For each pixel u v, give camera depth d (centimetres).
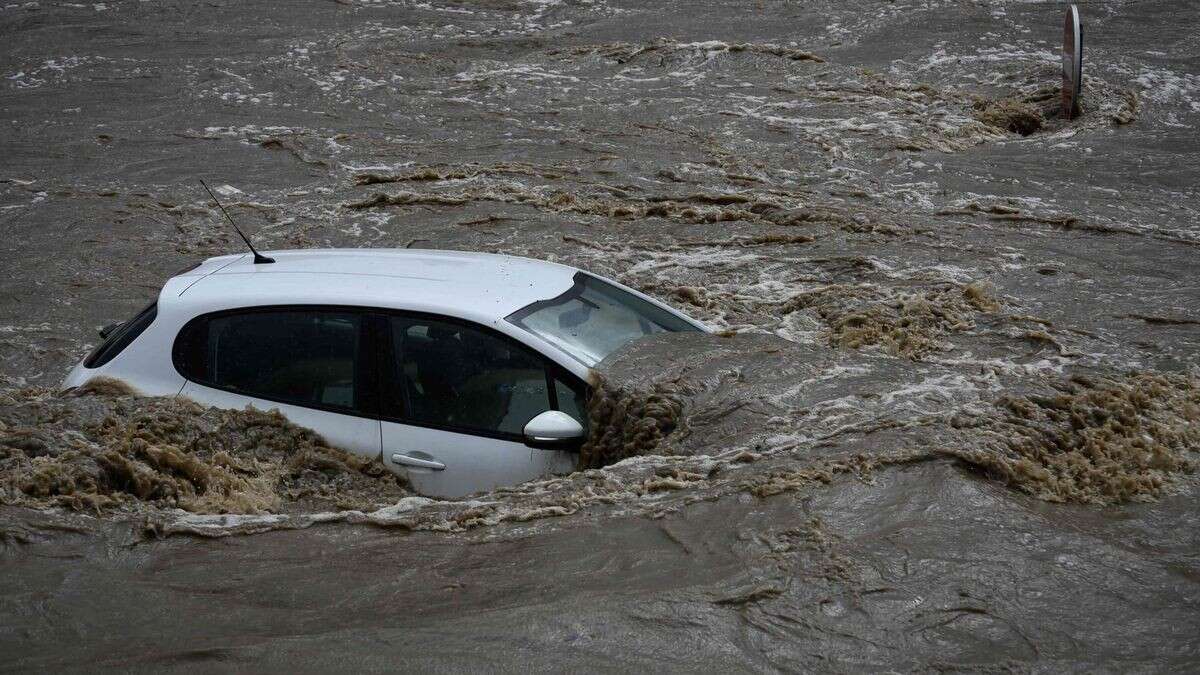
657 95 3259
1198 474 939
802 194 2372
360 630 684
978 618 693
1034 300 1681
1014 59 3466
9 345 1695
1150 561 771
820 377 1070
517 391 1006
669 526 825
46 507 858
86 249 2162
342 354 1040
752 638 670
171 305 1095
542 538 824
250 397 1053
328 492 980
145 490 905
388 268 1134
